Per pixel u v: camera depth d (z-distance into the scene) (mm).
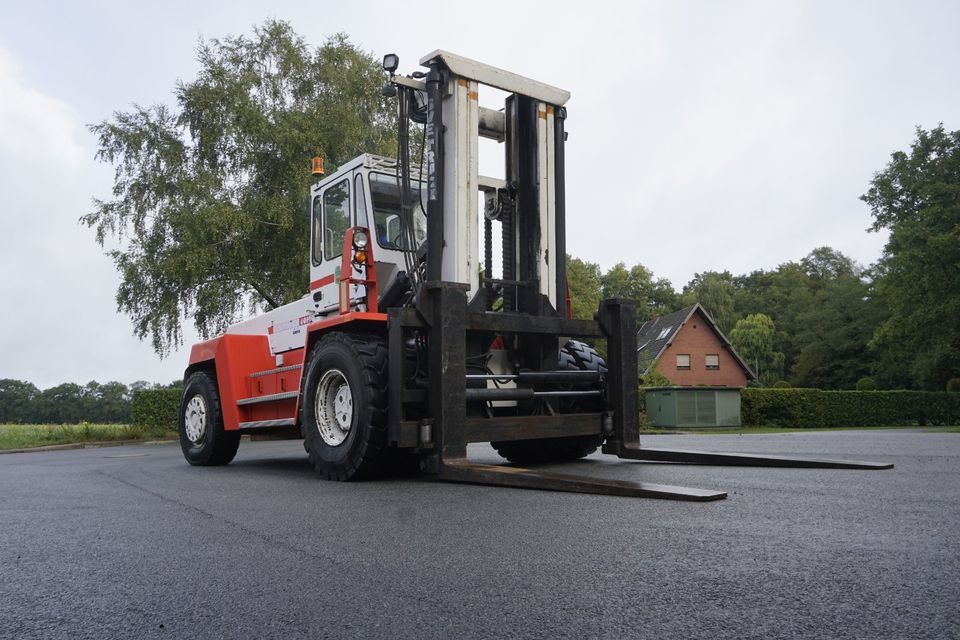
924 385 35188
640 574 2072
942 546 2367
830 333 48719
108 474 6648
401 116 5500
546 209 5875
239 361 7293
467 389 5055
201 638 1677
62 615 1896
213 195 20828
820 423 28906
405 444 4742
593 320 5852
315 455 5395
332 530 2988
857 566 2109
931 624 1596
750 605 1759
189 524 3305
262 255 21172
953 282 28969
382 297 5730
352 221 6051
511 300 5836
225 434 7473
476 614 1764
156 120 22359
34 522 3555
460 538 2705
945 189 31281
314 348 5727
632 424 5871
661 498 3488
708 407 27141
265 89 22609
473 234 5387
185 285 20609
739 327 56625
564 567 2184
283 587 2088
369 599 1926
